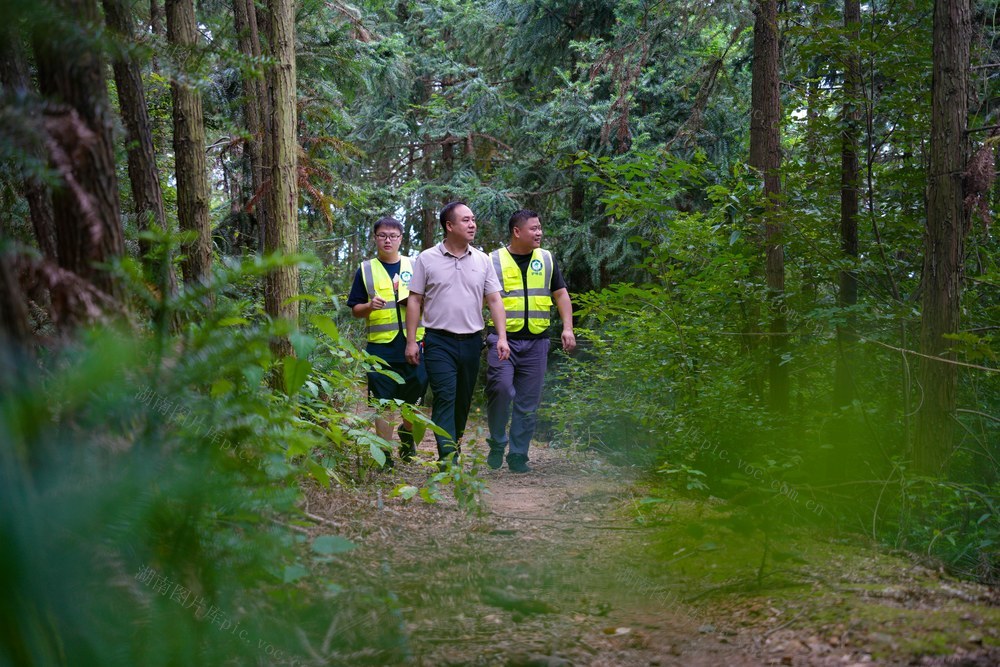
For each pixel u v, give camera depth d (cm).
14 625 118
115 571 150
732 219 687
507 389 663
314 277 830
